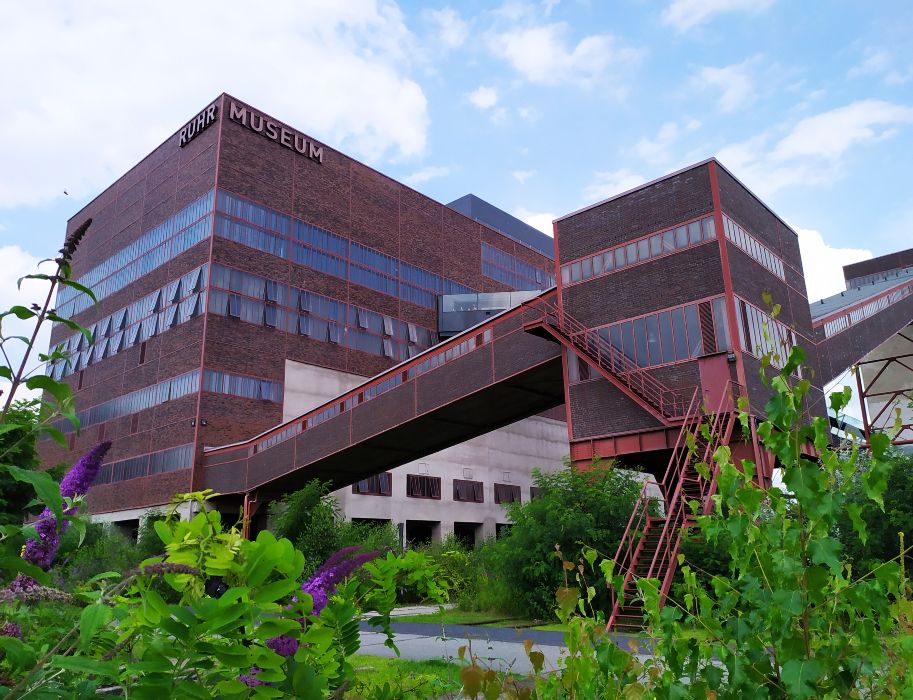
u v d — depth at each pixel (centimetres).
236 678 197
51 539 245
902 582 238
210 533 208
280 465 3791
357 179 5606
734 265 2183
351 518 4644
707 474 288
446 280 6184
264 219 4884
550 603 1797
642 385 2209
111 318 5456
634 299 2312
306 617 218
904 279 4338
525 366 2678
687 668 270
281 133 5097
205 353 4372
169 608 178
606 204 2467
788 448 234
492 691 220
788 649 229
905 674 250
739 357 2023
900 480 1653
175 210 5044
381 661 887
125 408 4962
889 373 4775
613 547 1750
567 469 2150
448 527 5269
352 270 5381
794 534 235
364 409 3397
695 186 2258
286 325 4831
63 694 193
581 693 262
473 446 5659
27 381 208
